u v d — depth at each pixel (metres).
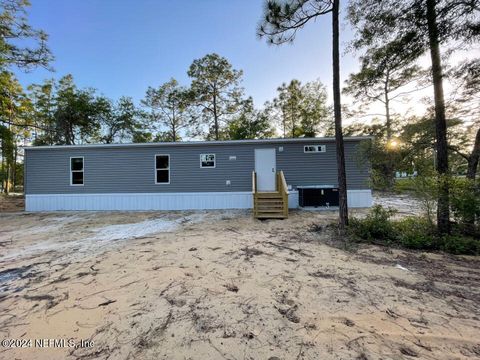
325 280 2.89
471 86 4.28
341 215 5.20
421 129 5.37
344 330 1.93
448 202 4.29
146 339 1.87
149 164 8.98
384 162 5.90
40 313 2.26
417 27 4.09
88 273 3.20
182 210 8.75
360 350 1.69
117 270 3.29
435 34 3.87
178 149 8.91
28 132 17.16
